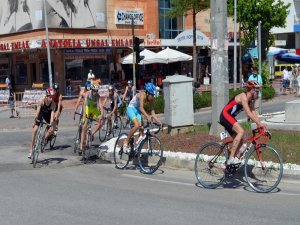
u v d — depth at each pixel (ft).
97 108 42.42
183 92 44.50
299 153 34.50
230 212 23.76
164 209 24.50
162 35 145.59
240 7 128.06
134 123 35.94
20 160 41.75
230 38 155.74
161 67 144.87
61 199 26.99
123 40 127.65
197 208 24.66
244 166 29.43
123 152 36.94
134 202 26.13
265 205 25.18
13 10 128.57
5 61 140.67
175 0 116.16
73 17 120.47
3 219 22.86
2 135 63.36
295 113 46.24
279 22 132.16
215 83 43.19
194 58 118.11
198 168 30.50
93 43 120.78
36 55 127.03
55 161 40.88
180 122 44.45
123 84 122.42
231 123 28.73
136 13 133.80
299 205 25.09
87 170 36.91
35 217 23.18
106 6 127.54
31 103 88.99
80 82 122.83
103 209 24.62
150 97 35.37
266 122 47.75
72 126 73.56
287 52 132.98
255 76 62.44
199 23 155.12
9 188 30.30
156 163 36.06
